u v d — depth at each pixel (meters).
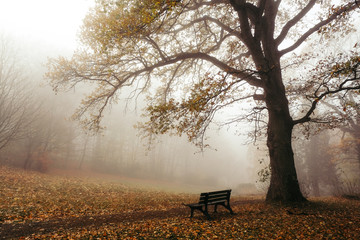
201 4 12.95
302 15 12.44
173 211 9.21
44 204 9.19
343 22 12.50
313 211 8.73
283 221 7.11
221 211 9.01
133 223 6.94
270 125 11.62
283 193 10.53
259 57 11.40
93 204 10.05
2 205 8.33
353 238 5.59
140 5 9.93
